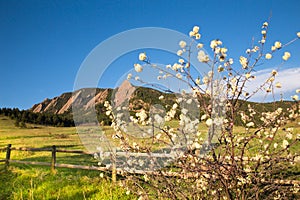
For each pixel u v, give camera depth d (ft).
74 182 21.91
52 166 26.40
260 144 11.11
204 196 10.40
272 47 9.11
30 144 61.93
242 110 11.02
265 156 9.66
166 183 10.46
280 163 9.91
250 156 10.70
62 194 19.47
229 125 9.11
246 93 9.50
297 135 9.80
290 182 10.79
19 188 21.20
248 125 10.68
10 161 30.71
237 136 10.75
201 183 10.55
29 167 29.37
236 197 9.33
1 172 27.22
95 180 21.72
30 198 18.92
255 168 9.39
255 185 9.52
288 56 9.00
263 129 10.29
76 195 19.01
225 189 9.45
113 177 19.29
